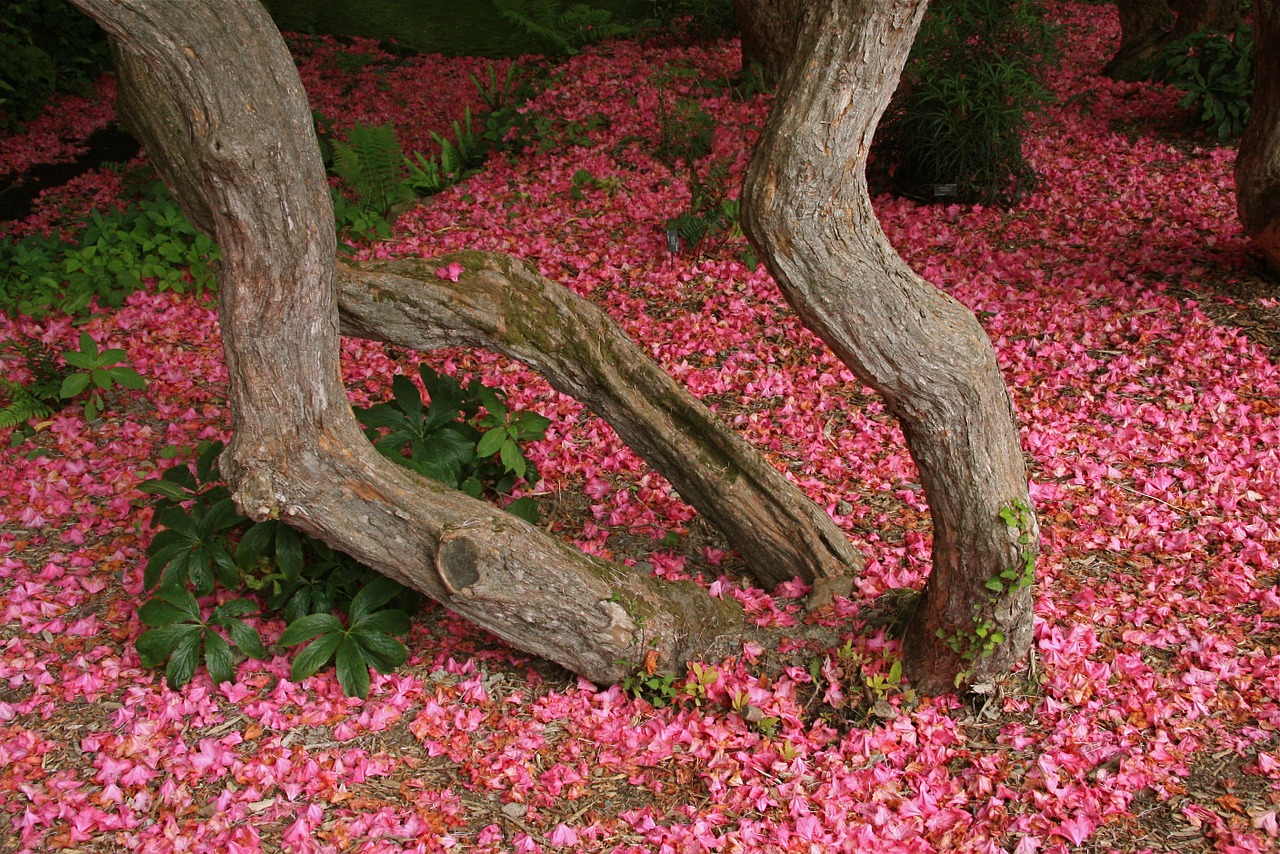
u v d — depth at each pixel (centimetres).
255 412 316
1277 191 590
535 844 302
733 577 431
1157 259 683
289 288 296
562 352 397
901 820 310
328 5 1323
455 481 428
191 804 319
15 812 316
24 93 1063
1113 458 500
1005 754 333
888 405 308
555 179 867
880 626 368
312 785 327
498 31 1289
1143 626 390
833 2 256
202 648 386
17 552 443
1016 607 325
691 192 784
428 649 393
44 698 362
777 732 345
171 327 653
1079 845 300
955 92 782
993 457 304
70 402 568
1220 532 439
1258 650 374
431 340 382
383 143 818
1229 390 540
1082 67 1088
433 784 330
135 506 474
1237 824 303
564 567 347
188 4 252
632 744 345
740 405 567
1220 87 865
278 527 377
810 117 263
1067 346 600
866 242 282
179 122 302
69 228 812
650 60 1136
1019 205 793
